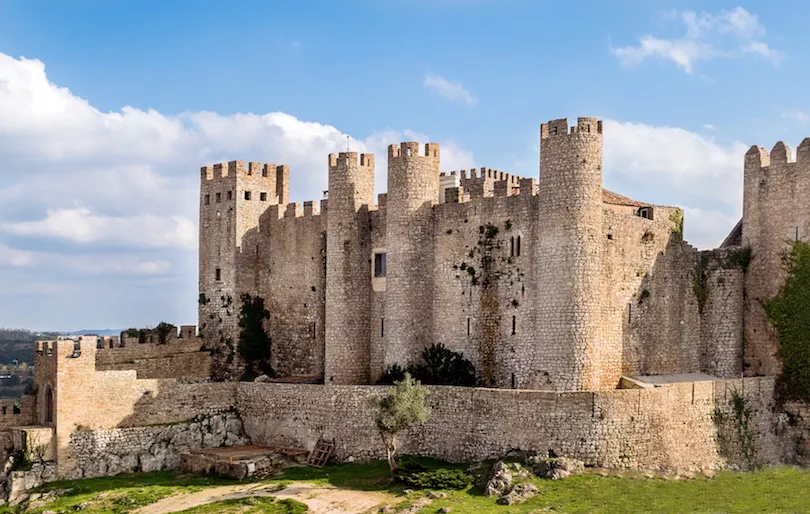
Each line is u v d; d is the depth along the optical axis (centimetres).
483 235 7425
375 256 7994
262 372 8925
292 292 8856
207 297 9169
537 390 6562
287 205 9062
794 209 7200
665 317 7544
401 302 7544
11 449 7081
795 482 6159
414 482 5981
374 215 8038
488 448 6456
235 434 7700
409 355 7500
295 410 7419
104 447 7094
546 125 6794
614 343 7131
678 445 6375
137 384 7375
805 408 7012
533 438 6259
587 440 6106
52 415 7038
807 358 7012
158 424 7419
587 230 6606
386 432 6375
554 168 6712
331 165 8031
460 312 7494
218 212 9175
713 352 7644
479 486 5909
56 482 6788
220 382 7975
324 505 5747
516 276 7212
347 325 7875
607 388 7012
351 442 7056
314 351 8644
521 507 5409
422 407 6325
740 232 8331
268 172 9344
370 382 7919
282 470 6862
